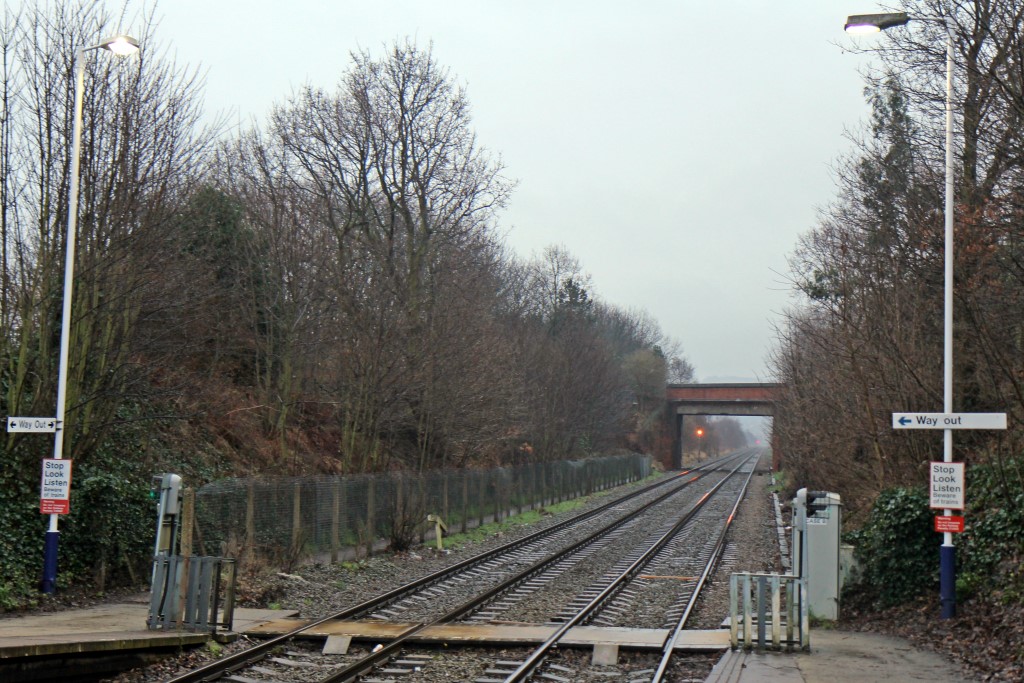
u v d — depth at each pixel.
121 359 21.19
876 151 24.78
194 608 15.21
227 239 32.03
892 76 22.06
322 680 12.42
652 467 92.81
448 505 34.97
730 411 98.50
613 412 81.12
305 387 35.53
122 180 20.59
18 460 19.17
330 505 25.81
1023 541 15.56
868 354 22.94
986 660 13.31
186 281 24.36
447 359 36.28
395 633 15.93
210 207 31.22
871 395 23.67
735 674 12.81
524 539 32.72
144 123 21.20
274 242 32.50
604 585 22.78
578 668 13.98
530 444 58.25
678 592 21.77
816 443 29.06
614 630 16.42
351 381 32.53
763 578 14.84
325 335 33.56
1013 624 13.91
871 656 14.20
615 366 84.94
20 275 19.91
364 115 38.75
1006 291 19.50
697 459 143.75
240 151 40.34
